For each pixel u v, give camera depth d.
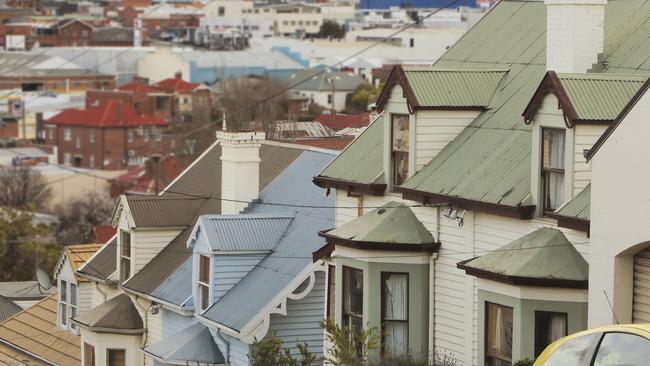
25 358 71.31
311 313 55.69
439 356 45.47
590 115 40.78
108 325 63.41
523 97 46.09
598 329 30.25
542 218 41.75
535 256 40.59
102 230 88.75
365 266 46.38
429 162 46.84
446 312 45.25
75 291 69.50
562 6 44.97
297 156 64.88
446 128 47.03
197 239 59.19
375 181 48.28
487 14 51.88
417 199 45.91
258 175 63.81
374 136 51.09
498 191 43.06
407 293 45.97
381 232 46.09
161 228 64.62
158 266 63.94
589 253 39.31
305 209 59.59
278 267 57.06
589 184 40.91
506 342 41.75
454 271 44.91
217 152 70.31
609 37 45.88
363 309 46.50
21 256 163.25
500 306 41.88
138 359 63.53
